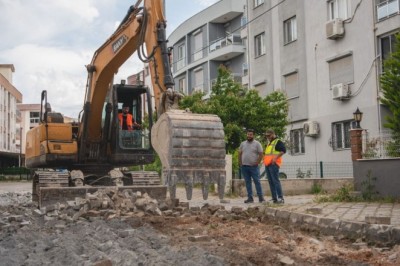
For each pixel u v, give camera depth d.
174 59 48.25
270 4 32.12
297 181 19.25
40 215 11.32
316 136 27.75
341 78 26.25
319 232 8.73
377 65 23.98
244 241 7.73
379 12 23.97
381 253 6.96
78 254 6.74
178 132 9.10
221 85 25.69
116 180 15.36
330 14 27.06
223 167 9.32
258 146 14.80
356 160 15.46
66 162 15.61
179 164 9.04
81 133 15.40
